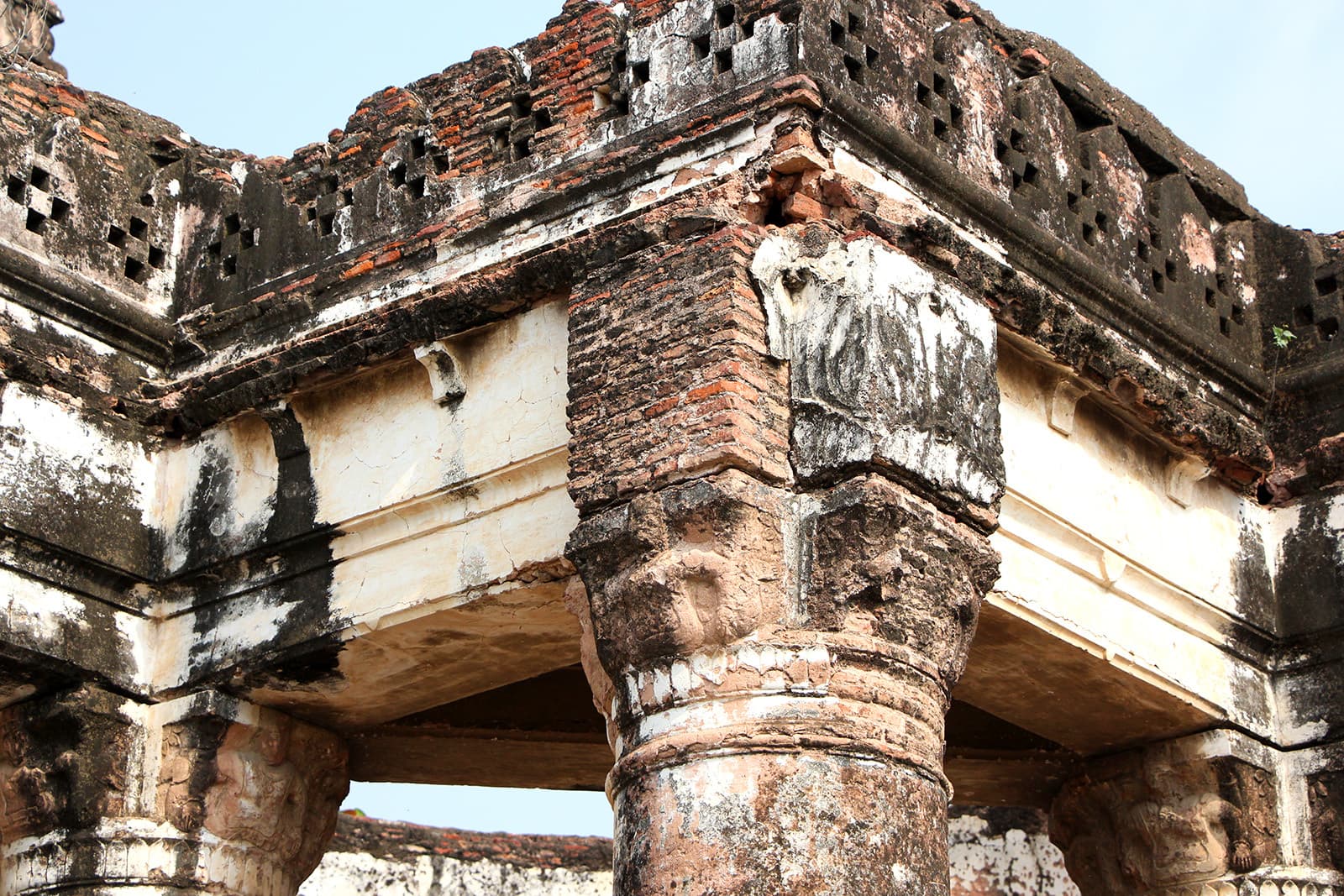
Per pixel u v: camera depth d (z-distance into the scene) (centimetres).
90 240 1383
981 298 1158
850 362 1066
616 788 1052
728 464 1045
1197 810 1355
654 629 1041
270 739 1338
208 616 1330
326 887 2077
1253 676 1391
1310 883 1340
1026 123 1293
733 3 1181
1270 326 1457
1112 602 1297
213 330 1370
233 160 1466
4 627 1262
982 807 1983
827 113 1130
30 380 1312
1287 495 1429
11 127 1376
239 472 1339
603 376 1116
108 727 1308
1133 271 1353
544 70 1270
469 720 1437
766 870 979
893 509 1039
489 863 2170
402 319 1252
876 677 1027
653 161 1172
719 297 1082
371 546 1270
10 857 1323
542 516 1201
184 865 1295
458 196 1286
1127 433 1326
